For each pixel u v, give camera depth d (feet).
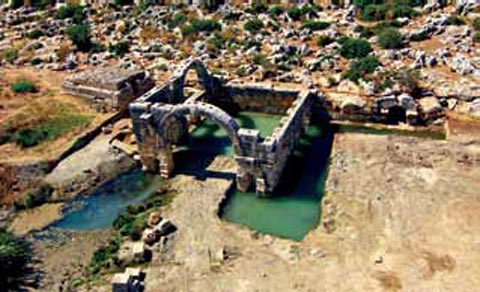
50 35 252.83
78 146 159.02
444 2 232.53
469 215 121.90
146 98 147.74
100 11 277.44
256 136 129.39
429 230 118.01
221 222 125.18
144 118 139.33
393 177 138.21
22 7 305.32
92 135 164.76
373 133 164.14
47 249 120.67
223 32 226.99
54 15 280.72
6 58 226.58
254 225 125.70
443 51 188.65
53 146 157.28
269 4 257.55
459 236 115.55
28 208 135.95
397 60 188.85
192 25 232.94
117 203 136.67
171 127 156.56
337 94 171.94
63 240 123.54
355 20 234.99
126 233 122.01
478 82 169.68
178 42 226.79
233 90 179.11
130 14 265.75
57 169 148.97
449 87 168.96
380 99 166.09
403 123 167.22
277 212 129.90
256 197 135.85
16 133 161.89
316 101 171.42
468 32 202.28
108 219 130.82
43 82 201.46
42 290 107.45
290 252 114.01
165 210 130.31
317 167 147.02
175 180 144.05
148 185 143.43
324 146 157.69
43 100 184.65
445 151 148.66
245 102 179.63
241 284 105.70
